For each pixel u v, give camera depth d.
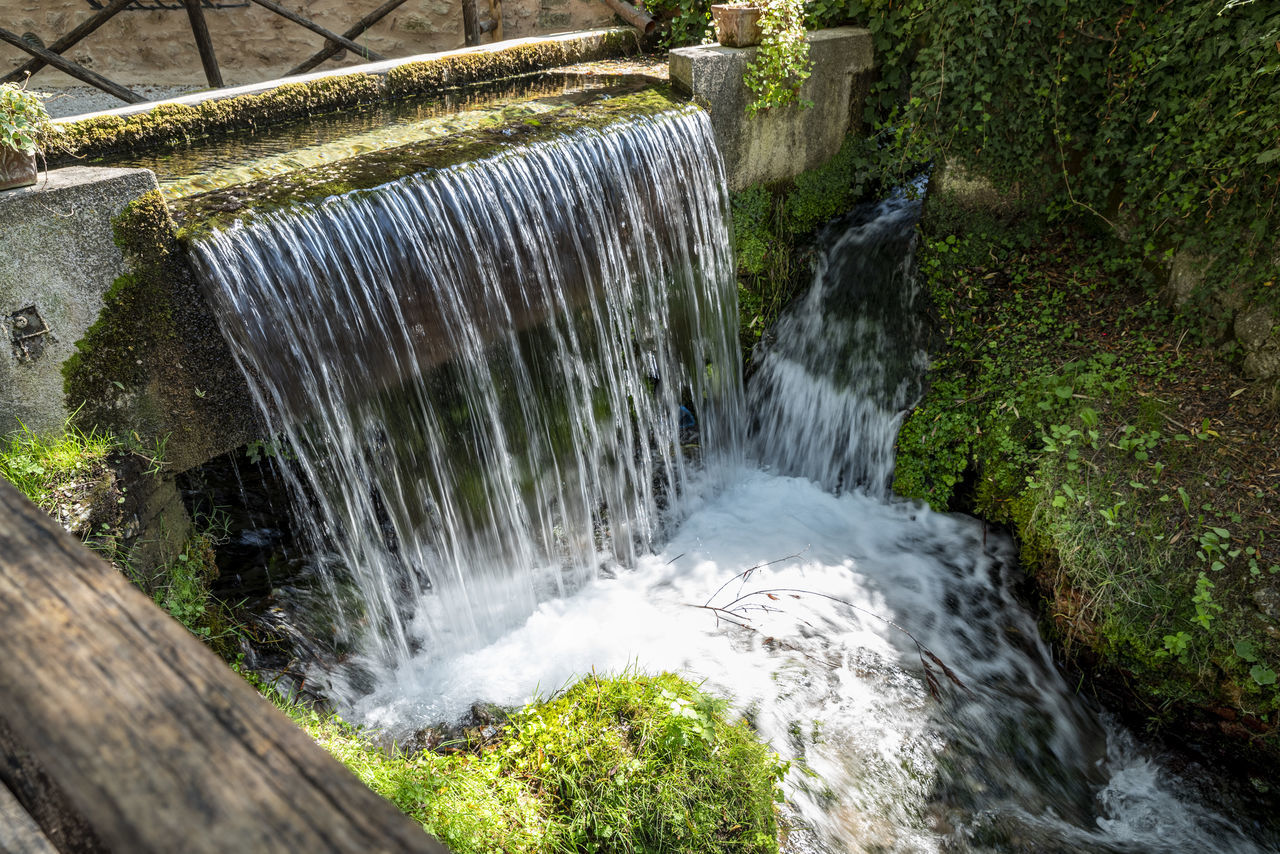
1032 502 5.43
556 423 5.39
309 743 0.62
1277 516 4.70
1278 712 4.34
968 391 6.09
